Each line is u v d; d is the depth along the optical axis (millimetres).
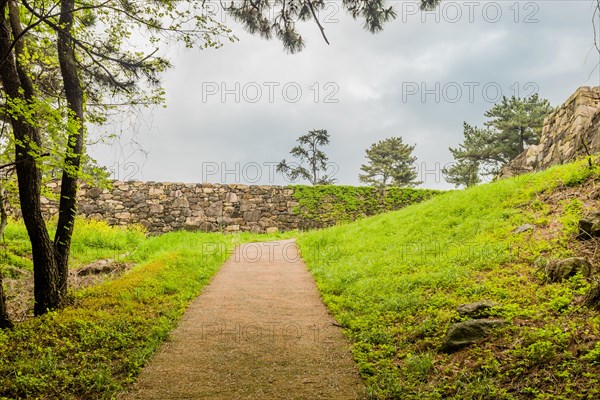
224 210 27219
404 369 6391
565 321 6488
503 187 14953
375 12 8641
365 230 17719
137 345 7551
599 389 4770
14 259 14016
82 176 9133
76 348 7301
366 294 9961
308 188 28469
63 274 9742
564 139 19953
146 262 14617
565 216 10742
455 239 12555
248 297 10883
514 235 11000
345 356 7199
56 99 9883
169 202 26906
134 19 8547
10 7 8352
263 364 6957
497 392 5266
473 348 6473
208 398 5926
